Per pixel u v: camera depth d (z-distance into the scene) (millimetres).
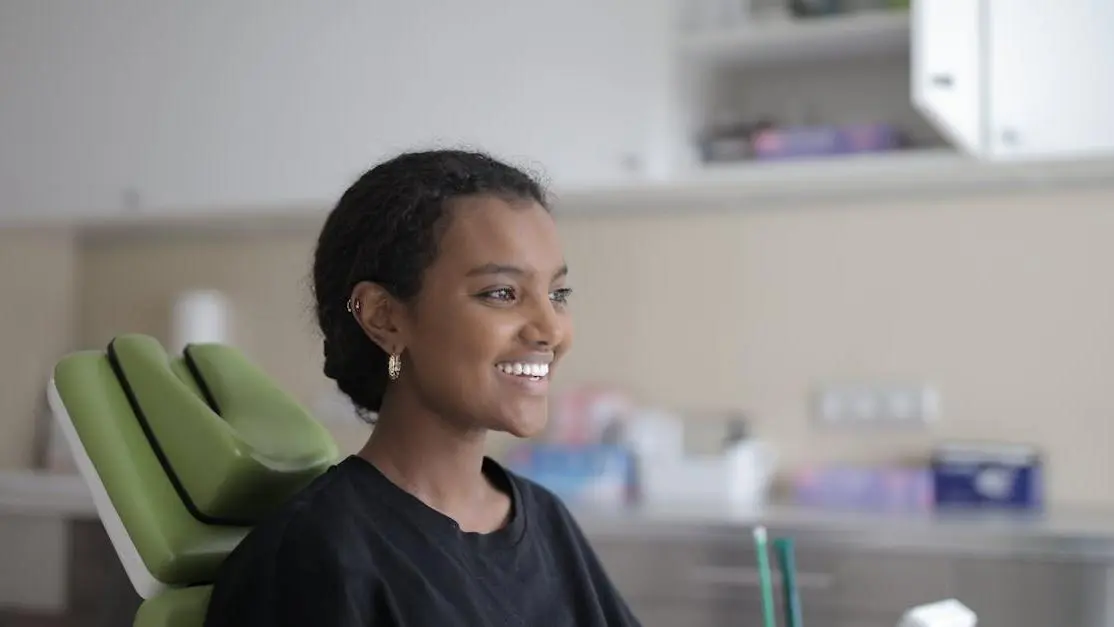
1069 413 2590
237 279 3232
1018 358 2627
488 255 1022
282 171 2715
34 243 3281
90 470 1083
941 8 2182
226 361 1247
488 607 1016
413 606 952
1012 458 2502
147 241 3326
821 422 2762
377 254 1048
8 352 3213
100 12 2883
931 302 2689
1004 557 2207
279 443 1160
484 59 2564
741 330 2830
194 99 2793
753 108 2848
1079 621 2156
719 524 2371
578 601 1138
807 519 2357
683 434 2822
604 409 2799
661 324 2893
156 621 1018
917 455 2695
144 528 1054
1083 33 2213
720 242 2848
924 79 2154
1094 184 2568
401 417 1062
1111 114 2193
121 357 1129
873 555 2287
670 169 2496
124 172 2854
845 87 2775
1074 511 2494
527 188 1086
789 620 1100
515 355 1026
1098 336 2572
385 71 2637
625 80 2477
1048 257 2605
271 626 915
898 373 2711
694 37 2551
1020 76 2244
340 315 1085
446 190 1044
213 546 1070
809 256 2781
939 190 2674
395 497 1017
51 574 2783
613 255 2936
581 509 2521
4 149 2959
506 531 1089
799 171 2451
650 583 2416
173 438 1090
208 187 2779
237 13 2762
